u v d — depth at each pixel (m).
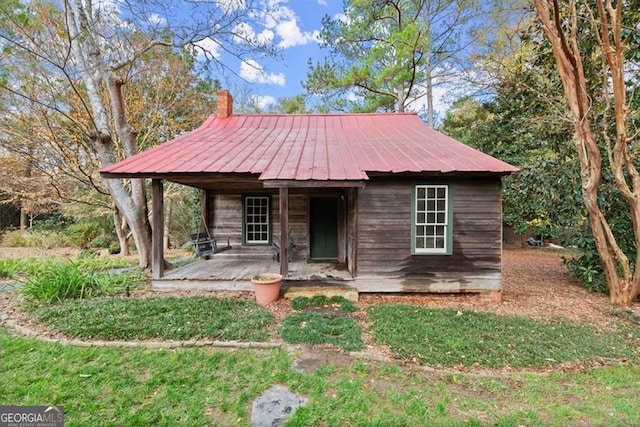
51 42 9.03
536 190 8.07
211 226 9.64
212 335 4.37
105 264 9.80
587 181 6.29
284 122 10.25
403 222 6.61
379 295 6.68
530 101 8.95
